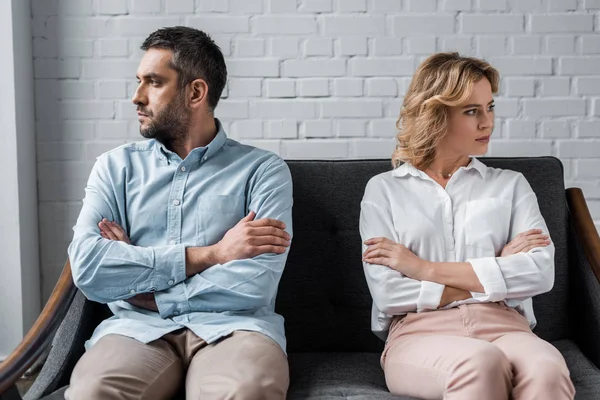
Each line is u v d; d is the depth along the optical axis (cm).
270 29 277
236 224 197
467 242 197
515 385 165
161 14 277
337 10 277
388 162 223
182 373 181
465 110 199
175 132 202
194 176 201
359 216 218
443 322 187
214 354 174
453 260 198
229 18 277
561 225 220
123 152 205
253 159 205
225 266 185
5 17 261
